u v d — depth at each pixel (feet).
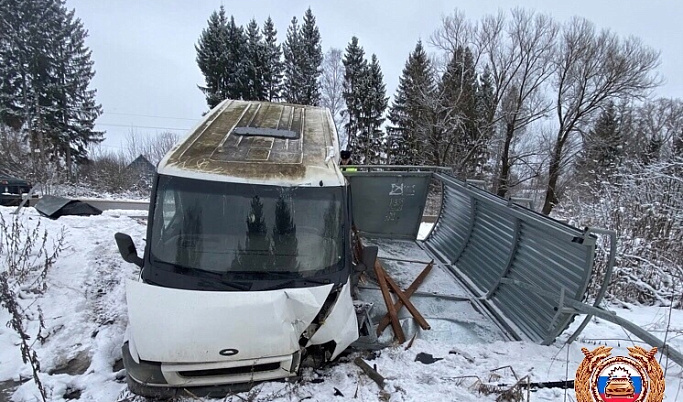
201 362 8.91
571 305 12.16
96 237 23.13
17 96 88.63
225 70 96.37
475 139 88.02
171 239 10.53
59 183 68.03
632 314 18.01
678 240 23.26
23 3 85.35
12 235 18.42
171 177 10.94
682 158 27.02
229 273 10.24
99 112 101.30
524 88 85.05
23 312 13.32
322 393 10.00
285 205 11.07
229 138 13.93
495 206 17.21
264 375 9.73
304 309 9.89
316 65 112.88
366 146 107.55
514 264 16.61
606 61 79.46
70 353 12.13
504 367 10.89
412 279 18.98
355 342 12.44
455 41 83.15
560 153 87.04
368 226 24.73
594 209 29.12
